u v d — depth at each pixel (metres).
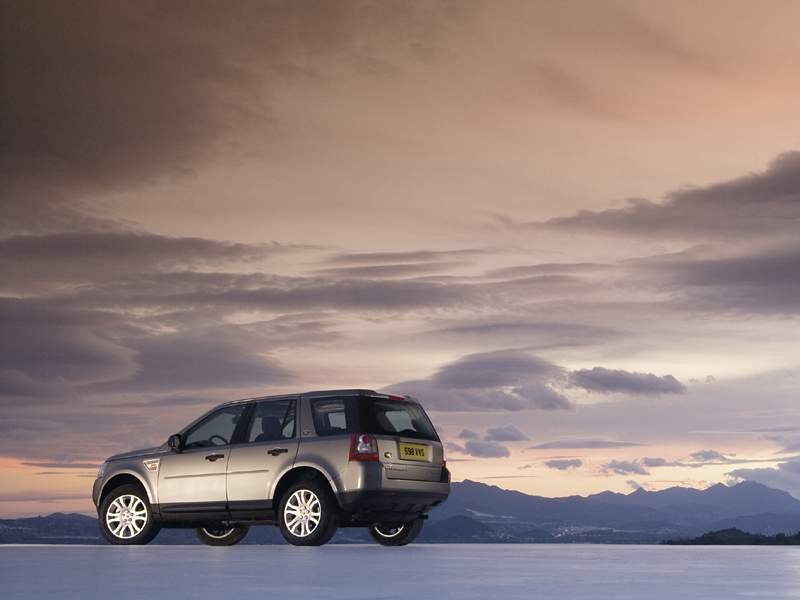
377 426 11.09
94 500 12.23
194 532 12.80
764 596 5.25
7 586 5.75
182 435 11.89
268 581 6.14
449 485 11.65
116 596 5.11
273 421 11.41
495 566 7.77
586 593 5.42
